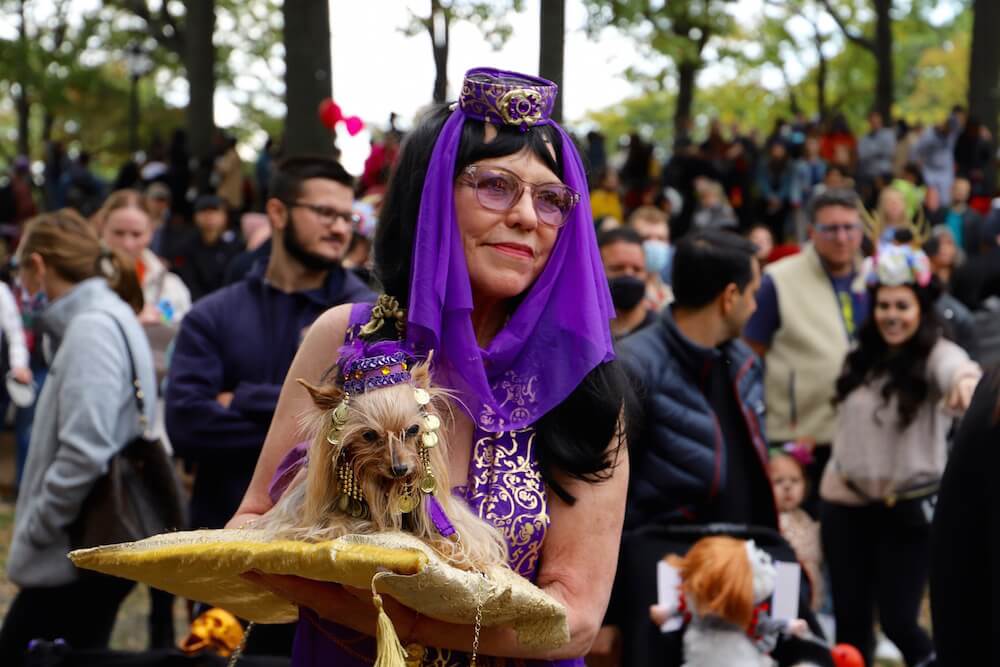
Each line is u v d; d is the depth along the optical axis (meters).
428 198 2.12
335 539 1.87
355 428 1.92
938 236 8.65
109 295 4.09
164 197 12.07
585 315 2.13
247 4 27.44
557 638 1.93
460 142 2.14
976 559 2.34
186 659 3.48
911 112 39.66
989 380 2.34
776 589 3.69
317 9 10.84
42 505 3.80
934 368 4.69
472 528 2.00
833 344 5.89
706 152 17.84
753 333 5.99
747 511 3.87
